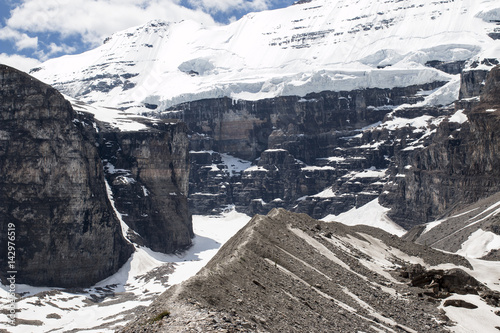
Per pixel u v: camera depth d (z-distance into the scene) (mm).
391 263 130625
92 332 181000
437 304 112500
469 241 198875
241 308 78875
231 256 98125
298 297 91125
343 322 88875
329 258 118562
